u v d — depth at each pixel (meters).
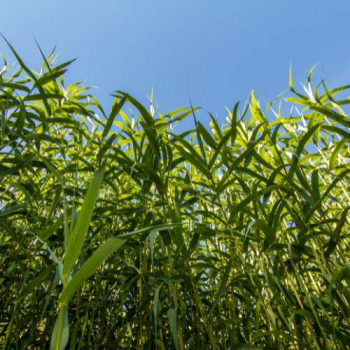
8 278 1.35
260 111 1.57
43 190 1.59
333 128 1.24
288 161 1.62
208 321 1.25
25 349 1.29
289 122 1.70
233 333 1.22
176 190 1.32
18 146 1.40
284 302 1.19
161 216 1.47
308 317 1.03
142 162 1.35
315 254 1.07
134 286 1.47
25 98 1.33
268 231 1.12
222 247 1.57
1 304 1.43
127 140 1.71
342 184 1.60
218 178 1.78
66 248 0.62
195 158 1.30
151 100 1.79
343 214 1.10
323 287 1.60
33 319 1.32
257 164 1.64
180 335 1.17
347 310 1.09
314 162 1.76
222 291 1.16
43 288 1.42
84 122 1.90
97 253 0.54
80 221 0.55
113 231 1.49
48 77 1.39
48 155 1.69
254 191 1.28
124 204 1.63
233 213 1.20
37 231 1.36
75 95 1.79
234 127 1.30
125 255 1.55
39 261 1.57
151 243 0.92
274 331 1.06
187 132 1.55
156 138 1.33
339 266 1.19
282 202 1.19
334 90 1.47
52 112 1.64
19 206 1.22
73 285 0.54
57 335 0.55
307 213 1.14
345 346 1.01
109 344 1.25
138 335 1.36
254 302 1.56
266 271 1.12
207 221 1.69
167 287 1.40
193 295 1.33
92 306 1.35
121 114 1.75
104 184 1.64
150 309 1.28
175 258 1.20
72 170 1.44
